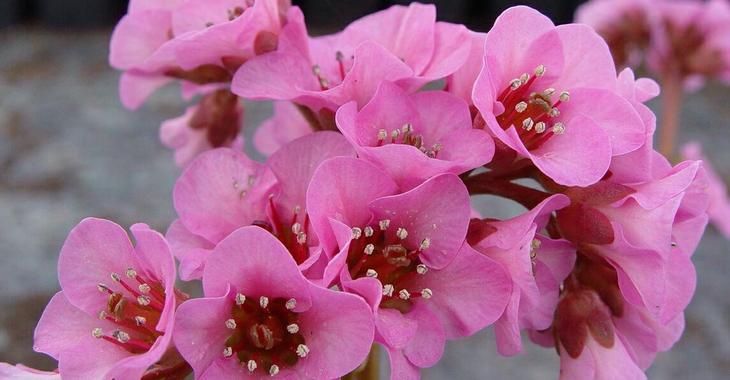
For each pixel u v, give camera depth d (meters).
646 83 0.20
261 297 0.17
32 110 0.61
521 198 0.19
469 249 0.18
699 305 0.48
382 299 0.18
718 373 0.44
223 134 0.23
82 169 0.54
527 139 0.19
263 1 0.20
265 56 0.20
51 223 0.49
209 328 0.17
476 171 0.28
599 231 0.19
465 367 0.43
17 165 0.55
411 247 0.18
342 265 0.17
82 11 0.76
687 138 0.64
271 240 0.17
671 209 0.18
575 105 0.19
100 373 0.18
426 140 0.19
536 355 0.44
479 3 0.74
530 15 0.19
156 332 0.18
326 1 0.35
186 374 0.18
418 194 0.18
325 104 0.19
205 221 0.19
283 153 0.19
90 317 0.18
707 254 0.53
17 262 0.45
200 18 0.21
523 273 0.18
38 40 0.74
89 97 0.63
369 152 0.18
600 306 0.19
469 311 0.18
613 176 0.19
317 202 0.17
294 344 0.18
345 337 0.17
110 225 0.18
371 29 0.21
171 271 0.17
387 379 0.34
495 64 0.18
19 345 0.41
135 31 0.22
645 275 0.19
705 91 0.75
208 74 0.21
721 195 0.39
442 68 0.19
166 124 0.24
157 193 0.52
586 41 0.19
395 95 0.18
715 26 0.38
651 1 0.38
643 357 0.20
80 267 0.18
